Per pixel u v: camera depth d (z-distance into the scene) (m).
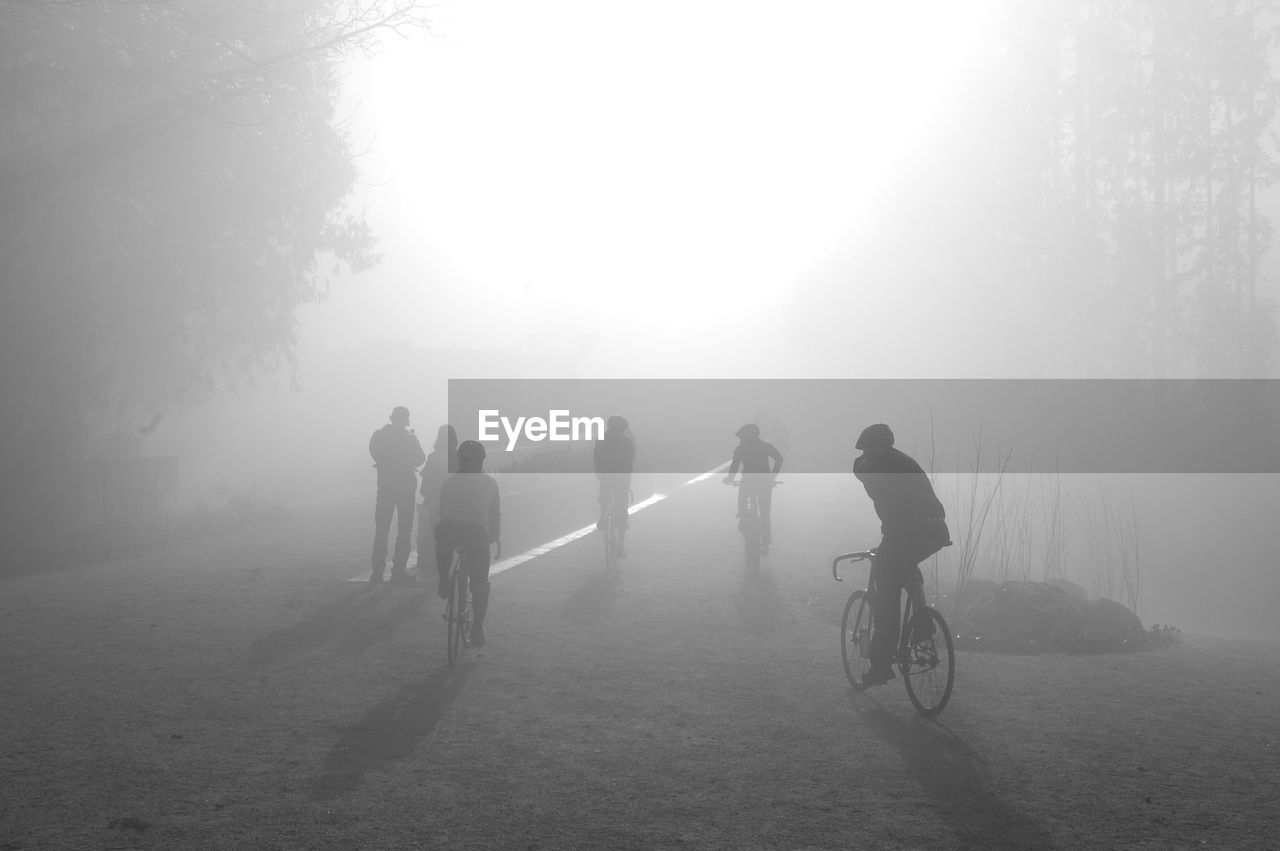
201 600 12.66
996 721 7.73
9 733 7.23
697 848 5.27
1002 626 11.16
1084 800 6.01
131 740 7.09
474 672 9.12
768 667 9.45
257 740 7.10
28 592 13.31
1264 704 8.31
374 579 13.94
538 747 6.98
